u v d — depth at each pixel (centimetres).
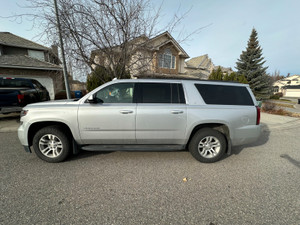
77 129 285
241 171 278
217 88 309
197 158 304
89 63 547
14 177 251
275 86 5138
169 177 256
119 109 282
